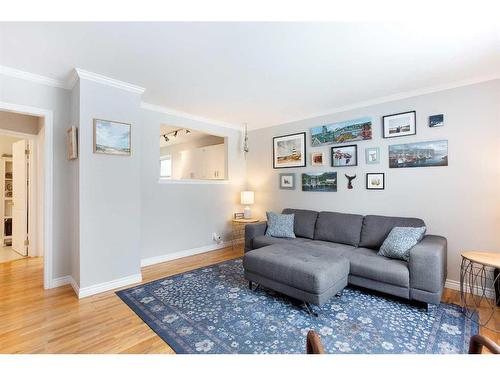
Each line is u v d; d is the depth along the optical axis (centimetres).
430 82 285
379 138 339
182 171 674
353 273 265
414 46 211
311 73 262
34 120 399
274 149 466
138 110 302
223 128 476
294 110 392
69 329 199
